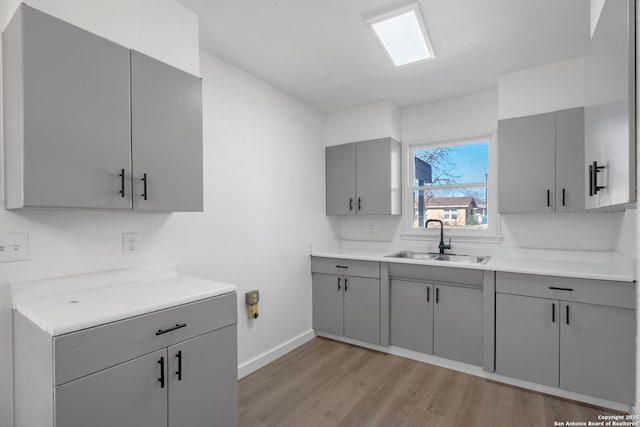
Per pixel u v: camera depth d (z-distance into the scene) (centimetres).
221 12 183
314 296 327
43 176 119
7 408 135
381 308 287
